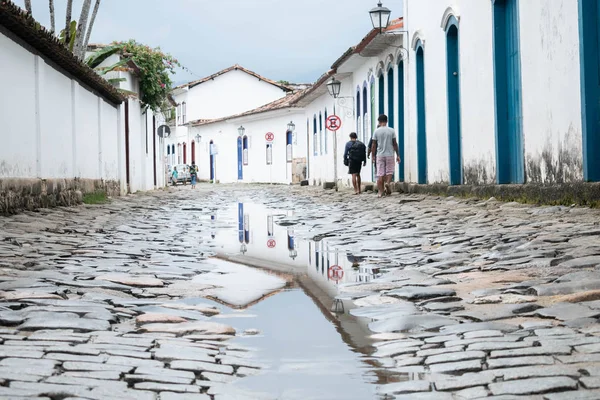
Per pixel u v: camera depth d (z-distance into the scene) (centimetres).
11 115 1328
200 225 1336
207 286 638
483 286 564
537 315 448
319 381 344
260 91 6456
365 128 2856
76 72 1820
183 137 7025
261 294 598
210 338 436
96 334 430
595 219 902
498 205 1265
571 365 335
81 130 1953
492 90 1452
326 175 3728
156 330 449
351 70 3081
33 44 1465
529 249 714
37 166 1505
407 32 2147
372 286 607
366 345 412
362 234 1062
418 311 495
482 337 401
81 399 303
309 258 833
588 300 470
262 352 403
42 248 871
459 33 1662
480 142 1540
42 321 450
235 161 5900
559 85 1136
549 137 1182
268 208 1892
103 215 1509
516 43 1359
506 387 311
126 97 2606
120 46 2528
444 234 939
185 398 315
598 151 1045
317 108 3991
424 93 1995
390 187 2152
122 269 722
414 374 347
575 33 1073
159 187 4178
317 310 523
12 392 307
